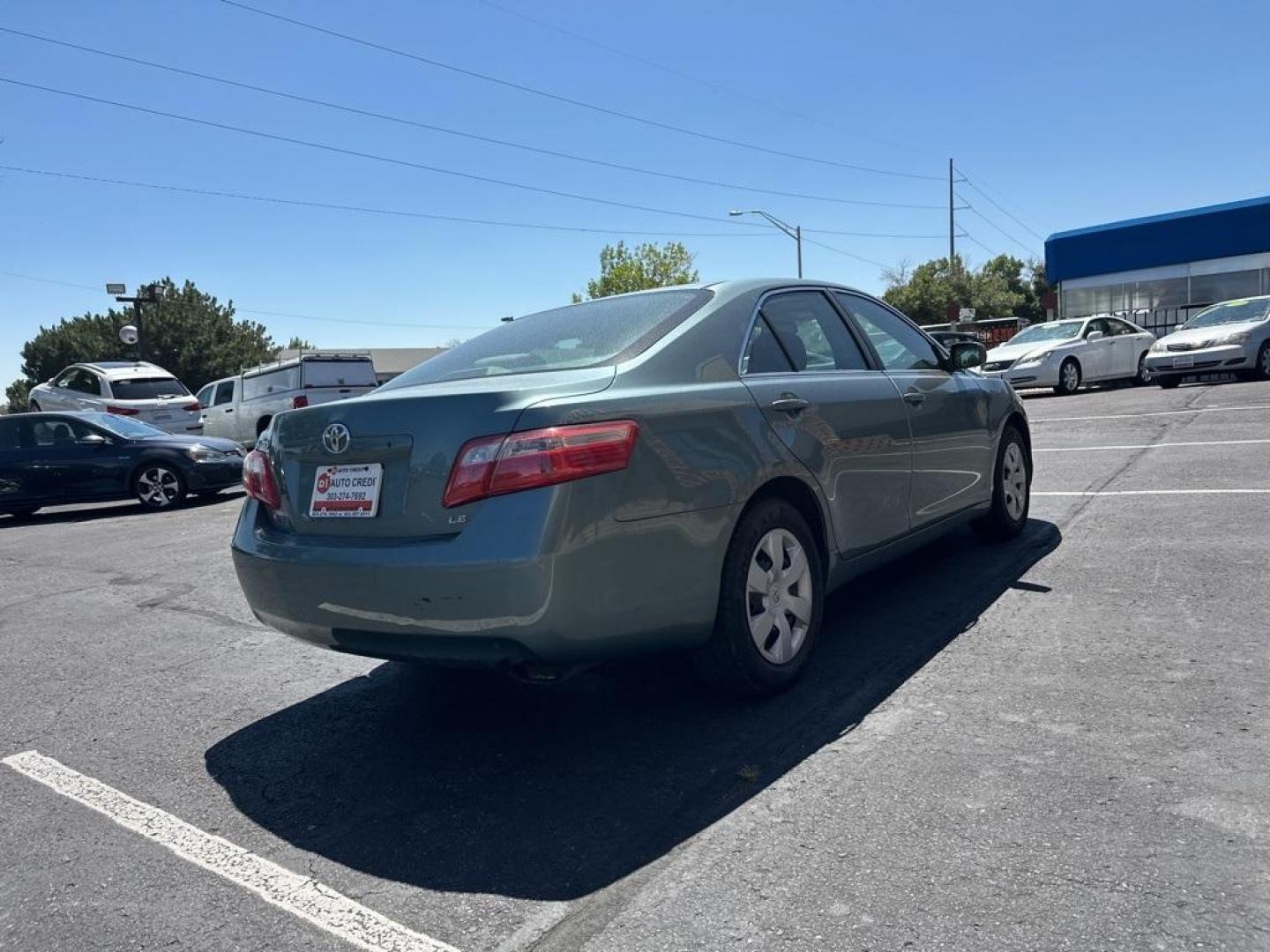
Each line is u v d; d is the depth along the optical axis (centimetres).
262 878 277
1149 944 217
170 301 5522
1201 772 291
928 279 6638
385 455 324
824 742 334
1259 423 1021
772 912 239
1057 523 638
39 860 294
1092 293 3152
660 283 6006
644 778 320
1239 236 2856
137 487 1241
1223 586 467
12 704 443
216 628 562
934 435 490
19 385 5812
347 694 431
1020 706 349
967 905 236
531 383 330
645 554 314
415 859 281
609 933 237
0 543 1021
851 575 427
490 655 304
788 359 412
